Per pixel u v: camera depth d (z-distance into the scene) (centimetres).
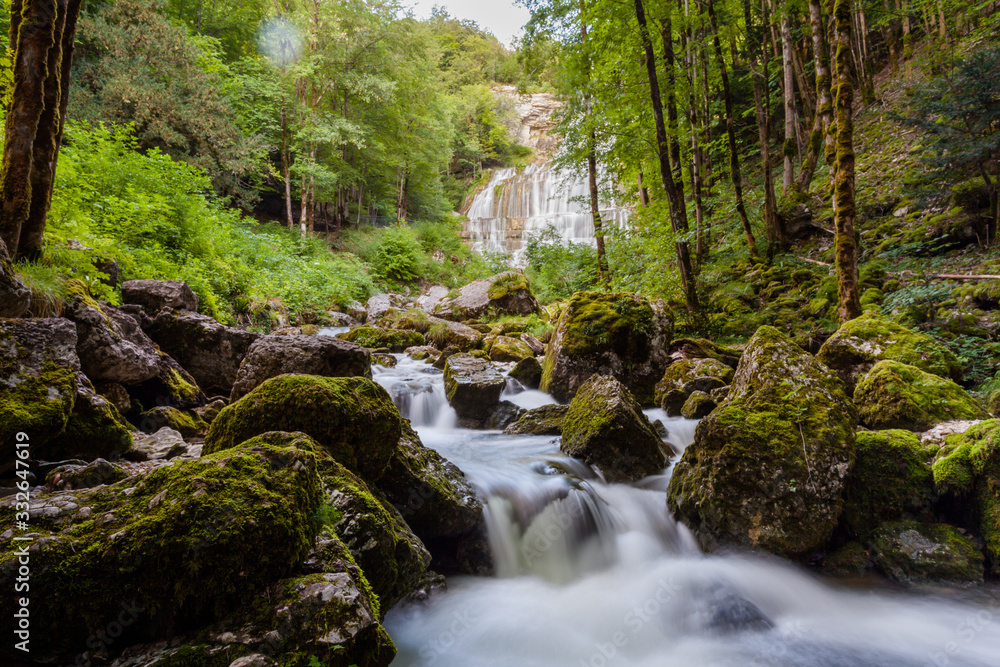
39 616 188
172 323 678
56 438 361
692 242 1215
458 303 1695
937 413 512
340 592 216
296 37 2338
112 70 1521
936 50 1504
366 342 1292
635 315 902
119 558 197
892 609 372
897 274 930
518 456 576
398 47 2656
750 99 1992
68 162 806
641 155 1278
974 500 419
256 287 1378
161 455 424
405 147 3014
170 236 1070
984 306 762
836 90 802
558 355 887
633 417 562
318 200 2681
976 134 900
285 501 231
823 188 1343
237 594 208
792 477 424
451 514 397
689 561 427
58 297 459
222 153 1756
